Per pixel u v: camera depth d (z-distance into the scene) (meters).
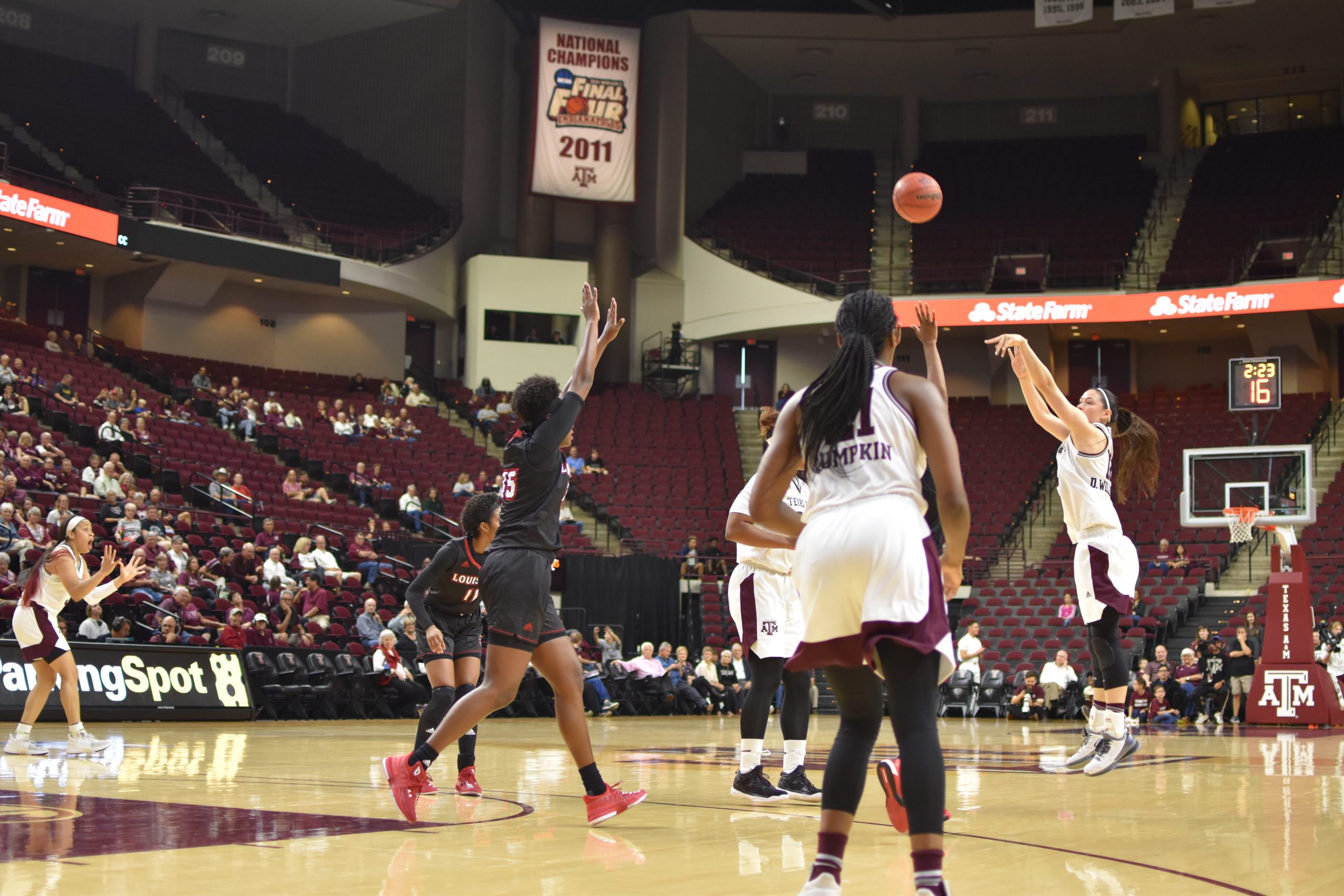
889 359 3.02
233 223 24.92
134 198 24.31
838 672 2.78
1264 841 3.87
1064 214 28.80
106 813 4.20
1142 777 6.62
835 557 2.72
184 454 19.50
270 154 27.92
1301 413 24.70
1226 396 26.11
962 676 18.17
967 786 5.96
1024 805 5.02
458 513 21.69
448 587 5.68
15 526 13.73
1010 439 26.06
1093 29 29.11
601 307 28.38
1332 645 16.59
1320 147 28.44
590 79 27.58
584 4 29.36
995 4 31.16
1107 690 6.18
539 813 4.46
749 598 5.27
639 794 4.24
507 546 4.27
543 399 4.38
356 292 25.89
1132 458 6.62
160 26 28.70
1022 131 31.86
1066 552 23.22
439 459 23.48
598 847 3.59
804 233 29.12
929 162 31.25
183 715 12.03
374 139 29.38
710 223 29.30
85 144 24.97
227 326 25.81
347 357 26.98
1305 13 27.75
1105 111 31.56
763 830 4.07
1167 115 30.19
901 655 2.62
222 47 29.41
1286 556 15.76
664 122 29.20
